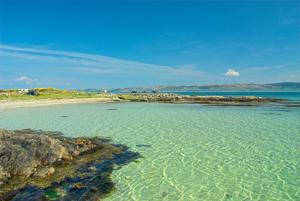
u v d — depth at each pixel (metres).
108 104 57.78
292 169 13.66
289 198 10.54
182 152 16.73
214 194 10.93
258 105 54.19
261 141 19.44
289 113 37.84
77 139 18.06
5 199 10.36
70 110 43.19
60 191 11.12
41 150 14.20
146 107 49.53
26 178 12.25
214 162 14.80
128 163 14.66
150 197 10.66
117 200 10.41
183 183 12.02
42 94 68.06
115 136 21.58
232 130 23.77
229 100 68.81
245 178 12.55
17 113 38.94
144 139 20.36
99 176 12.77
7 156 13.17
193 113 38.06
